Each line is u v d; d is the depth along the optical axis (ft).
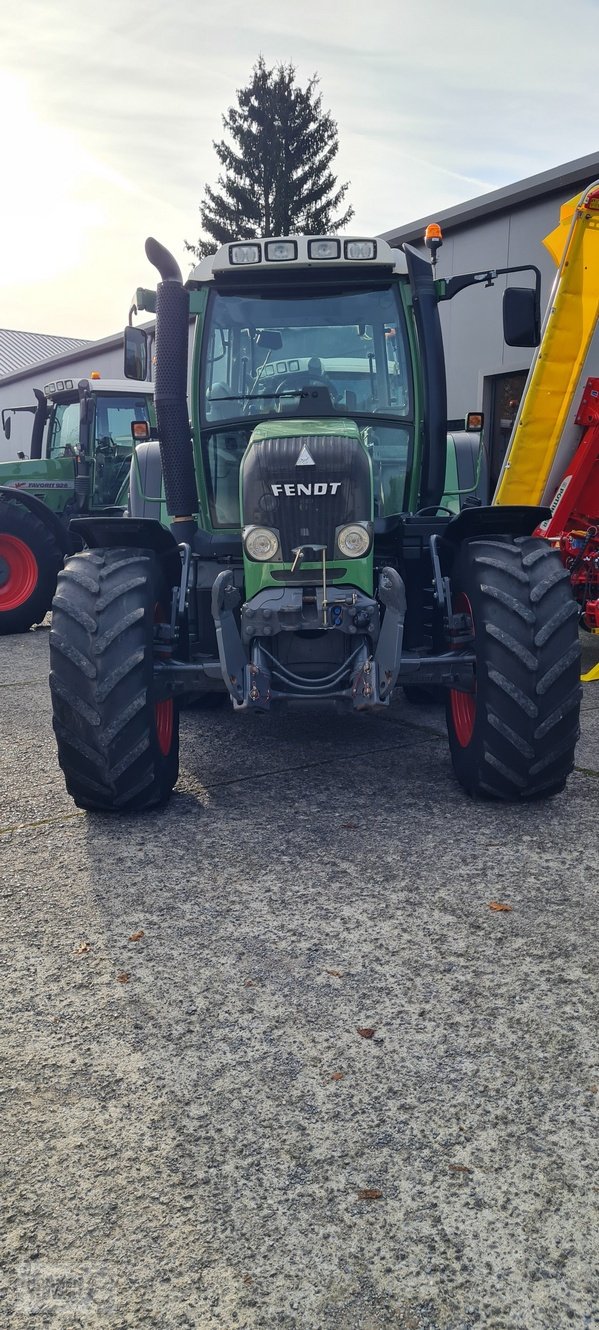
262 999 7.32
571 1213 5.22
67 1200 5.41
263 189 127.75
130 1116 6.07
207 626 12.94
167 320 12.72
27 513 26.94
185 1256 5.01
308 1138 5.83
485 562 11.05
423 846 10.17
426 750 13.93
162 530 11.54
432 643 12.90
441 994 7.32
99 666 10.68
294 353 13.48
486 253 33.24
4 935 8.43
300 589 11.14
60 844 10.52
